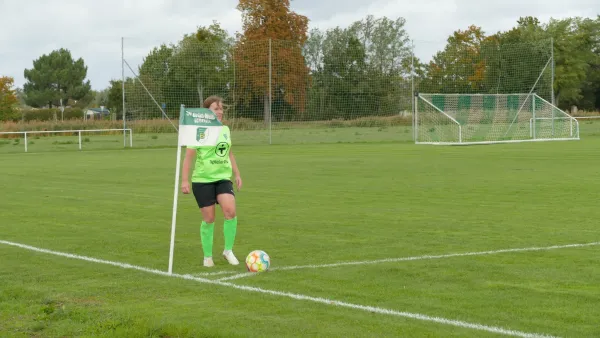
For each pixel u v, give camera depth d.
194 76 39.66
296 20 58.94
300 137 41.66
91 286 7.07
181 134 7.96
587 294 6.55
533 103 38.88
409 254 8.54
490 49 42.41
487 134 39.56
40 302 6.48
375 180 17.94
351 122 42.62
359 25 43.28
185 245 9.45
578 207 12.58
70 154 32.16
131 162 26.16
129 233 10.44
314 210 12.62
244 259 8.46
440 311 6.02
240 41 42.19
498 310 6.04
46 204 13.92
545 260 8.09
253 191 15.73
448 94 39.16
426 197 14.33
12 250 9.06
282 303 6.33
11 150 36.03
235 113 40.34
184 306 6.27
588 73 90.25
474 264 7.90
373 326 5.59
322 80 42.22
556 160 23.89
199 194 8.02
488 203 13.29
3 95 76.69
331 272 7.59
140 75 38.72
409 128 43.00
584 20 86.62
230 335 5.35
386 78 42.94
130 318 5.84
